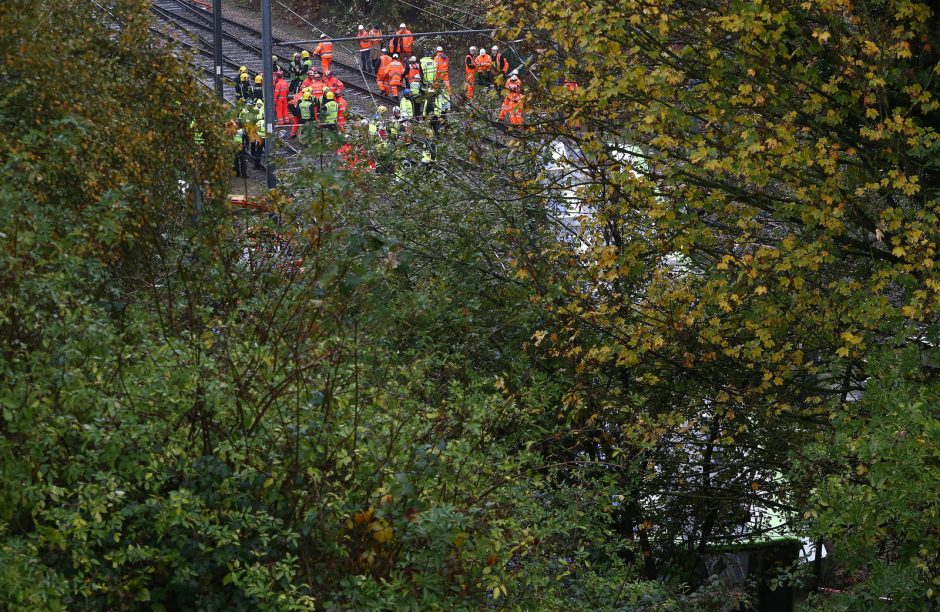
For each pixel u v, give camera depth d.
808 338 19.11
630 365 19.16
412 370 13.80
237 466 11.10
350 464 11.70
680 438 21.55
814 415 20.34
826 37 17.03
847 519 13.65
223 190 20.19
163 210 19.03
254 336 12.39
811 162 18.45
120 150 18.61
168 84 21.17
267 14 35.03
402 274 19.94
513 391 17.95
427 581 11.27
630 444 19.19
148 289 14.81
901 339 17.08
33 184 14.61
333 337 12.10
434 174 21.78
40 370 10.48
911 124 17.34
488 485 13.73
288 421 11.83
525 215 21.86
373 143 21.44
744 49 17.77
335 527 11.42
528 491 14.62
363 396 12.62
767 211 20.59
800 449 19.02
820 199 18.27
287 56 72.62
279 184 17.36
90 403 10.88
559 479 19.33
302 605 10.59
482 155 22.11
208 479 10.99
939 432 13.17
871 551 13.76
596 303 20.48
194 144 20.88
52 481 10.65
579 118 19.38
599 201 20.36
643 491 20.73
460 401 13.88
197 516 10.40
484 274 21.25
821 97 18.14
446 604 11.51
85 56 20.47
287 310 12.57
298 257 13.77
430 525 10.72
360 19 80.56
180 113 20.97
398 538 11.37
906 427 13.47
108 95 19.94
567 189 21.41
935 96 18.73
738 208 19.25
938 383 15.91
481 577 12.34
